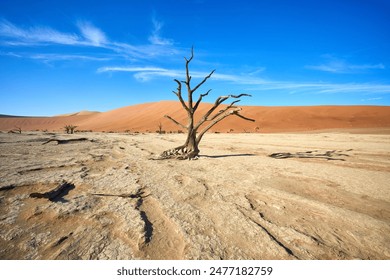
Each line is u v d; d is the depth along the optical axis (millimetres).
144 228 3264
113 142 19391
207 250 2787
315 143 18297
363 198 4656
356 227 3352
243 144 18406
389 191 5074
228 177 6234
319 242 2980
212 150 13648
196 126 10281
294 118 63688
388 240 3006
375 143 17672
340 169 7391
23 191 5020
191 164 8312
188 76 10102
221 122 63281
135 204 4168
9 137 23672
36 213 3809
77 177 6020
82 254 2727
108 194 4719
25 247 2871
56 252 2758
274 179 6070
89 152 11484
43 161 8438
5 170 6793
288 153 12133
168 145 16406
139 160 9141
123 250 2805
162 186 5328
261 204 4336
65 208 3965
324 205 4074
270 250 2809
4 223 3492
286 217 3744
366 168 7824
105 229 3283
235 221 3543
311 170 7215
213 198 4582
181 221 3516
